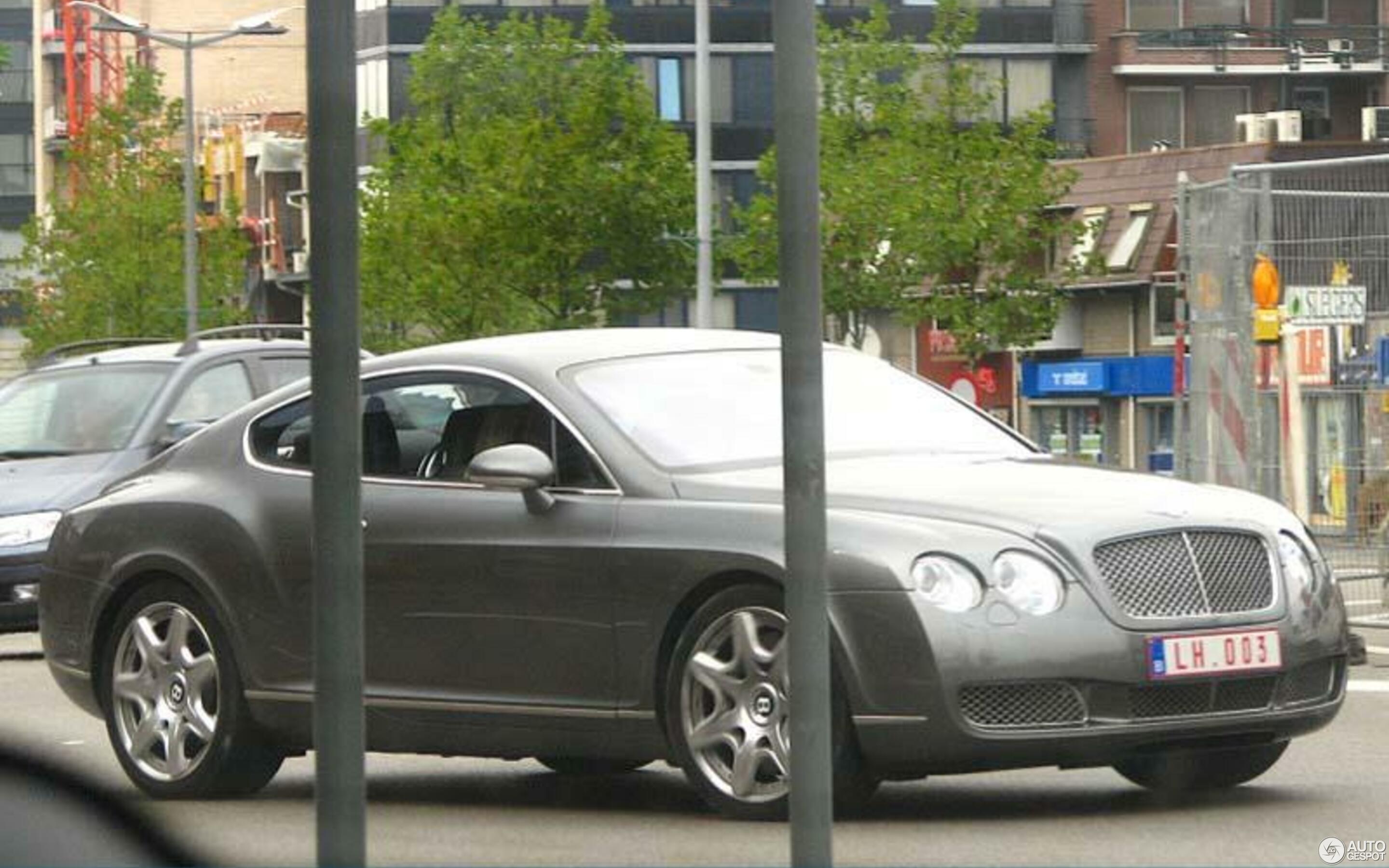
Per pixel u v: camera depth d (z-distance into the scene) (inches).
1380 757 758.5
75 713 934.4
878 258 3469.5
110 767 745.6
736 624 639.1
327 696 375.9
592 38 3811.5
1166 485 671.8
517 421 691.4
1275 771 730.2
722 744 644.7
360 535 377.7
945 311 3516.2
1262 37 5295.3
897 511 634.2
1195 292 1312.7
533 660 671.8
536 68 3796.8
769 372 716.0
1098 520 633.0
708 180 3176.7
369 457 707.4
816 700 398.6
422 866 589.3
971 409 733.9
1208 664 631.8
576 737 668.1
